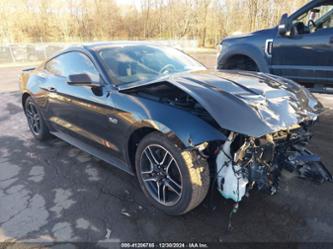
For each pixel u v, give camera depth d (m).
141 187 2.56
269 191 2.23
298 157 2.40
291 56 4.32
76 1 41.94
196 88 2.30
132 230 2.20
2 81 10.39
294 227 2.16
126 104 2.48
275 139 2.26
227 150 2.10
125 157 2.66
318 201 2.45
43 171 3.22
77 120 3.20
